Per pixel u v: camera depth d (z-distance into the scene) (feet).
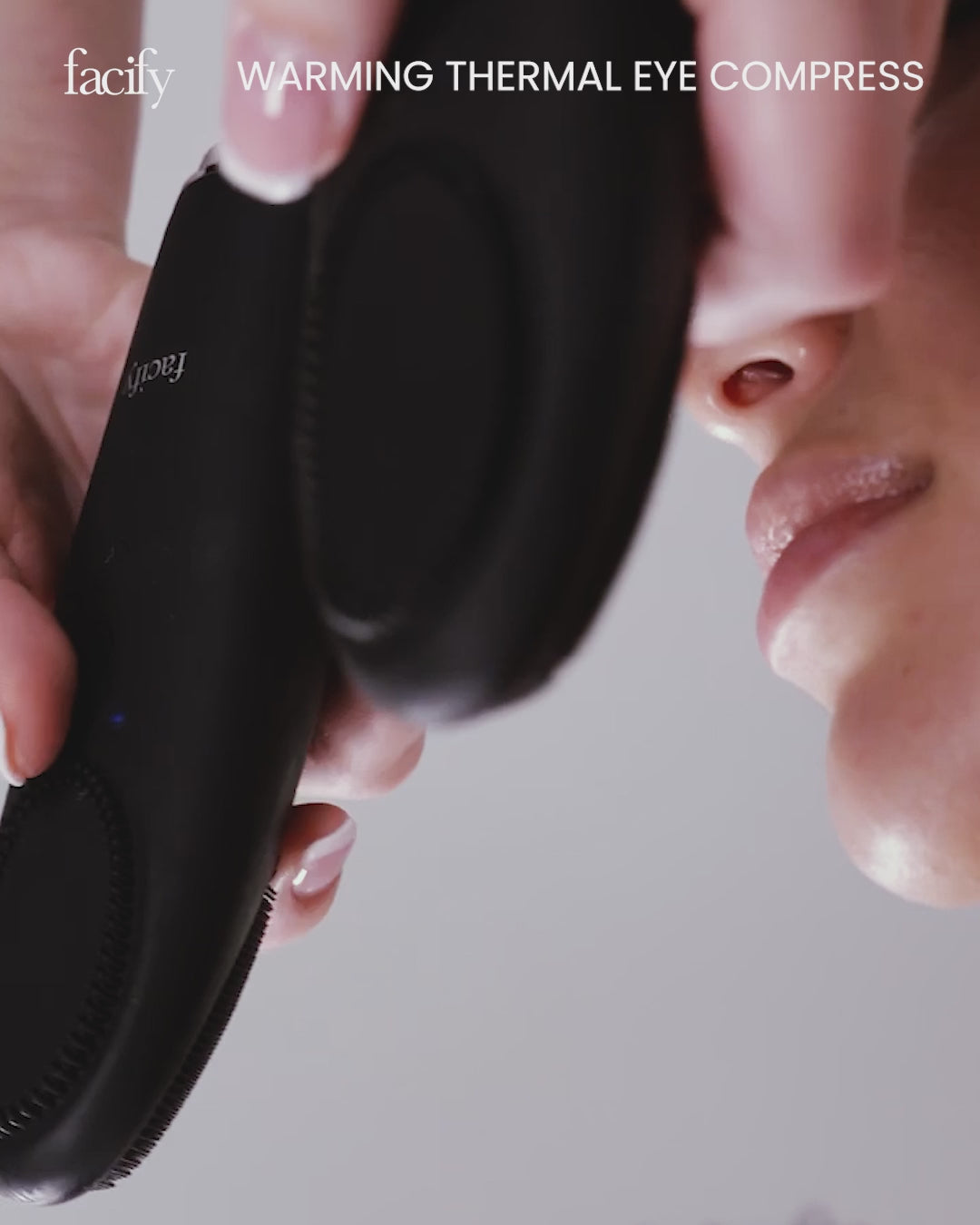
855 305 1.30
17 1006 1.44
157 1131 1.44
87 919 1.44
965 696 1.56
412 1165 2.85
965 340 1.54
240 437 1.46
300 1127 2.84
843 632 1.60
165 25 2.37
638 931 2.95
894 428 1.58
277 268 1.47
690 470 2.92
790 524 1.63
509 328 1.20
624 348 1.16
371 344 1.29
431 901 2.93
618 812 2.97
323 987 2.89
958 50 1.56
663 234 1.18
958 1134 2.89
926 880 1.59
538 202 1.20
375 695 1.29
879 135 1.16
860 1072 2.92
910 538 1.57
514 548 1.17
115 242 1.80
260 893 1.46
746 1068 2.92
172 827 1.44
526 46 1.26
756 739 2.98
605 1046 2.92
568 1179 2.87
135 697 1.46
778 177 1.18
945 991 2.94
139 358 1.51
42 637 1.47
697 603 2.96
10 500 1.63
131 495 1.49
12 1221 2.72
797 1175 2.89
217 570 1.45
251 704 1.45
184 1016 1.43
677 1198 2.87
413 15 1.29
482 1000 2.91
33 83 1.79
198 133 2.42
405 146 1.29
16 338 1.71
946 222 1.54
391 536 1.27
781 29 1.13
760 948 2.95
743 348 1.63
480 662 1.21
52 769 1.47
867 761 1.58
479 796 2.96
